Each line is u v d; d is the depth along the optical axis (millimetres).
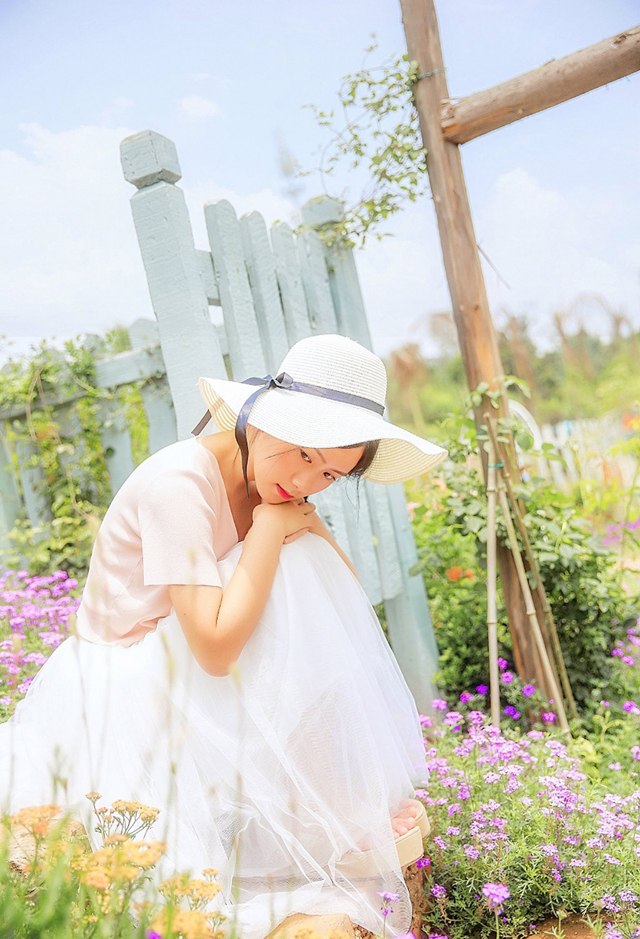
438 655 3727
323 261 3547
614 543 4055
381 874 1655
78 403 3598
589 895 1871
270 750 1624
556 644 3281
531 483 3477
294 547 1817
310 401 1794
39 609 2850
